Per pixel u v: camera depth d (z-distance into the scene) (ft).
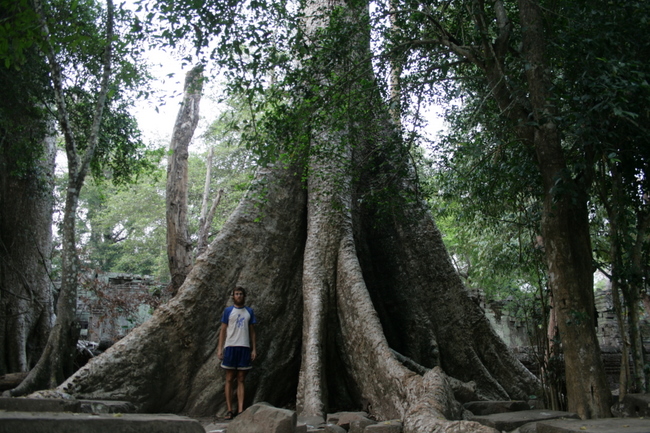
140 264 100.94
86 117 37.37
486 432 11.84
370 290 28.04
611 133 15.97
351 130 22.48
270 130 21.85
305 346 22.93
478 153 20.65
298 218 27.14
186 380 23.13
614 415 15.94
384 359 20.31
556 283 17.06
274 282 25.75
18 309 34.63
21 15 18.90
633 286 17.51
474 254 47.50
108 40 23.59
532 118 18.86
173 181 41.22
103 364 21.39
